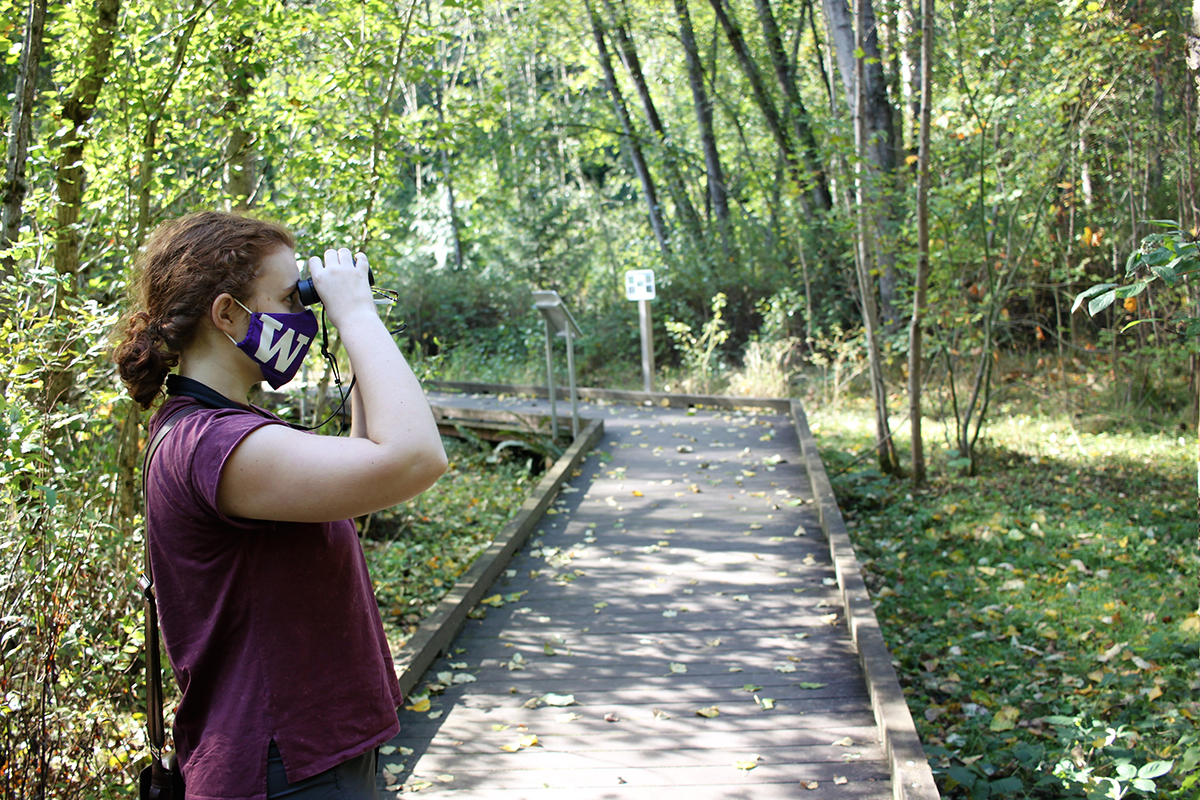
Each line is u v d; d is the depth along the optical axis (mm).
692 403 12164
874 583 6594
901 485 8938
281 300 1469
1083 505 7898
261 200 5820
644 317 13336
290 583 1409
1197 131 8195
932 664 5223
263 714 1385
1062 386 11477
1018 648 5320
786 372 13695
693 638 4938
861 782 3496
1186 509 7547
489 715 4180
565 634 5078
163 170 4941
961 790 3980
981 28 8375
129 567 3615
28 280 3443
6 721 2859
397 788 3596
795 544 6422
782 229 14188
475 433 11477
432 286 18594
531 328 17406
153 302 1461
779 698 4215
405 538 7461
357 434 1558
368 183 5930
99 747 3225
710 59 17562
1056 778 3736
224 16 4910
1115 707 4520
